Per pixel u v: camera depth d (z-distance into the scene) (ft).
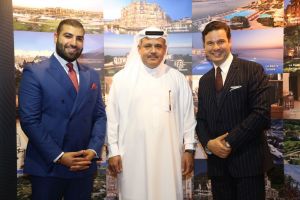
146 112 7.98
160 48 7.95
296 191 10.46
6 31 4.42
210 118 7.61
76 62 7.72
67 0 10.93
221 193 7.77
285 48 10.57
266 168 7.38
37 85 7.06
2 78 4.38
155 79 8.16
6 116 4.47
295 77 10.44
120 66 11.41
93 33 11.21
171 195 7.91
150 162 7.82
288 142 10.54
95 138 7.69
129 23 11.43
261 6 10.78
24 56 10.41
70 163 7.07
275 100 10.68
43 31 10.66
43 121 7.15
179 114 8.43
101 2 11.27
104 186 11.08
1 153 4.43
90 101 7.61
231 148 7.04
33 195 7.36
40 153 7.07
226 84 7.33
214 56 7.53
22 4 10.39
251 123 6.93
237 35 11.05
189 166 8.33
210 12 11.24
